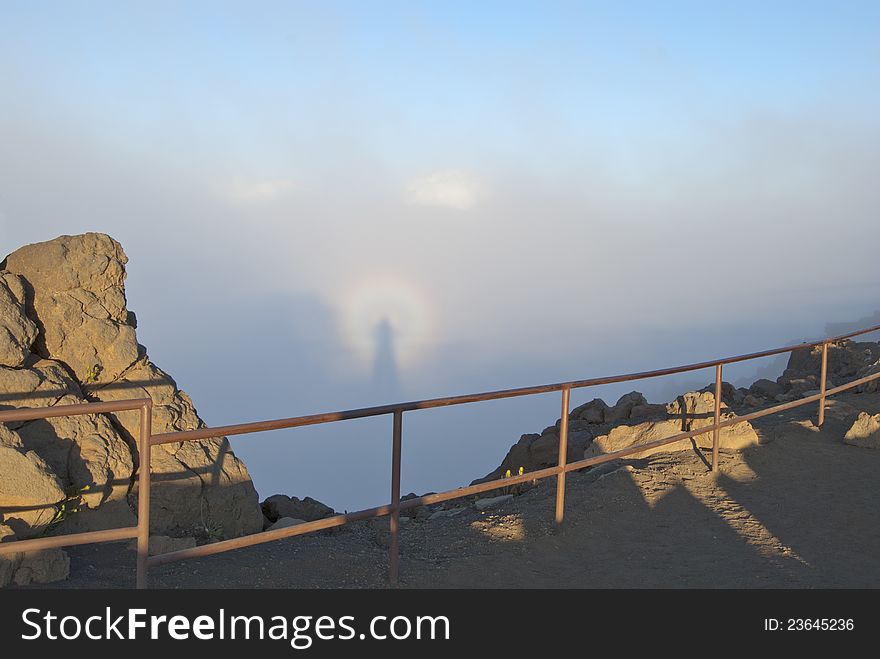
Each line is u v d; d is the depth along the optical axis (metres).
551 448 11.04
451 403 6.07
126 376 6.88
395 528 5.90
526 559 6.59
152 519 6.32
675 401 10.89
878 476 9.06
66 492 5.89
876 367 14.09
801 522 7.56
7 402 5.90
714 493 8.43
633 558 6.65
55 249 6.69
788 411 12.70
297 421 5.14
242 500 6.89
